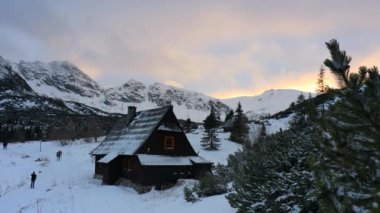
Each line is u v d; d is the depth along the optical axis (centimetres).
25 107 16450
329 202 521
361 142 629
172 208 1983
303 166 1335
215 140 5641
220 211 1633
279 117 9031
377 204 501
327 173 578
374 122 600
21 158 5562
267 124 7000
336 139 627
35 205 2527
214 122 7862
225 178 2348
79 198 2731
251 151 2155
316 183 546
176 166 3494
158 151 3612
